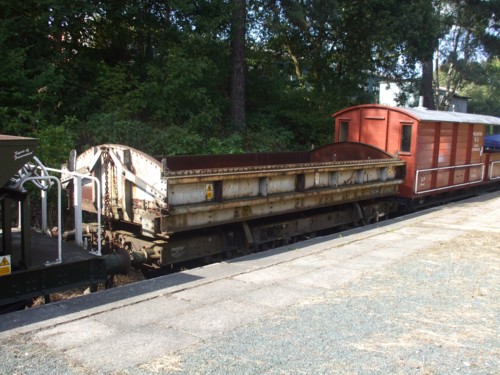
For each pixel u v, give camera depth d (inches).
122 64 554.9
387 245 309.6
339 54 820.6
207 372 135.9
